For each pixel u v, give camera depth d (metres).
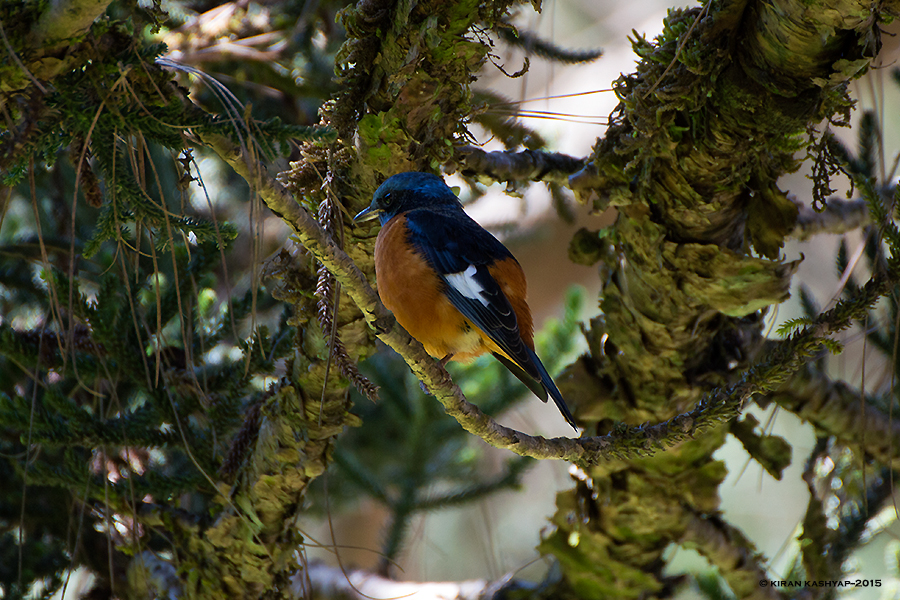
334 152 6.98
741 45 6.84
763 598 10.28
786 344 6.45
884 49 16.97
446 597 11.25
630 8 22.97
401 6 6.22
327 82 11.96
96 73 6.17
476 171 8.60
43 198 11.39
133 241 8.77
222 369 9.08
